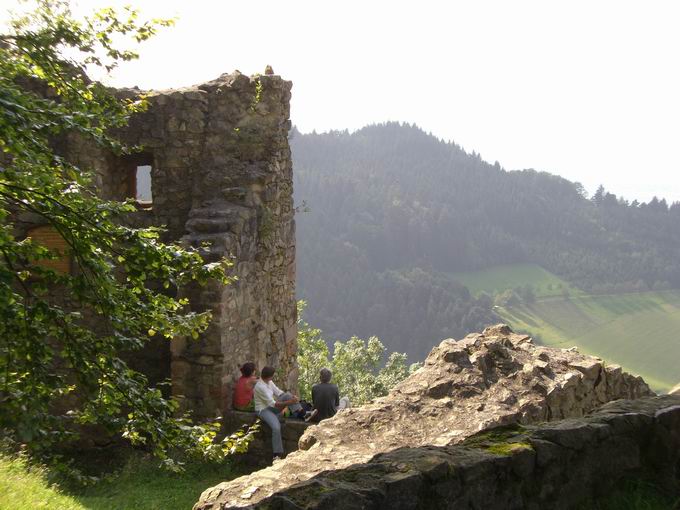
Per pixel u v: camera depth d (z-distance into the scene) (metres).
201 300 10.35
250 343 11.68
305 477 5.12
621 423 4.11
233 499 4.73
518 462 3.68
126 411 10.61
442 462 3.49
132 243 5.98
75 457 10.41
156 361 11.79
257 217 11.91
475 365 7.64
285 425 9.73
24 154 5.36
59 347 10.91
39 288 5.86
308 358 22.16
